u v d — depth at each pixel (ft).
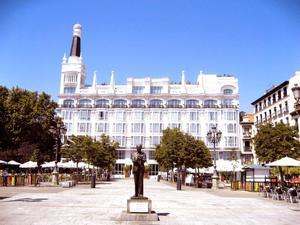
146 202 37.96
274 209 52.24
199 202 61.77
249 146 273.33
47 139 151.74
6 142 122.52
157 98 291.58
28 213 42.16
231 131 276.41
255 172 102.83
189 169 185.98
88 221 36.50
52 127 148.56
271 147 119.24
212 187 116.67
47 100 149.18
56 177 111.45
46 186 102.58
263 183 93.45
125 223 35.50
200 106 284.20
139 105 288.51
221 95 287.07
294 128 121.19
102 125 287.48
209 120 280.92
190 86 300.81
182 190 100.17
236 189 105.60
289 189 65.16
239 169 126.00
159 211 46.80
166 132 166.61
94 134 285.64
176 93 293.02
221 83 295.28
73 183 106.73
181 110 285.23
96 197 67.26
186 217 41.14
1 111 81.92
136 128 285.23
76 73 302.66
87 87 313.53
